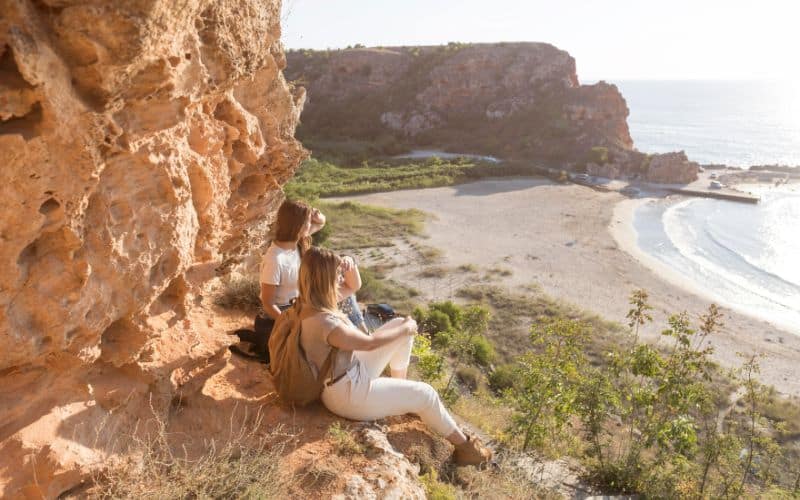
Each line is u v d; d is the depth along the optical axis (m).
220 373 4.55
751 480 7.68
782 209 67.00
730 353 28.83
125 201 2.96
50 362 3.02
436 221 51.50
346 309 4.89
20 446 2.90
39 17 2.09
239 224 5.87
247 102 5.41
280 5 4.78
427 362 7.95
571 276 39.06
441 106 111.38
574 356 8.01
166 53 2.58
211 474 3.29
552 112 100.81
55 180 2.42
